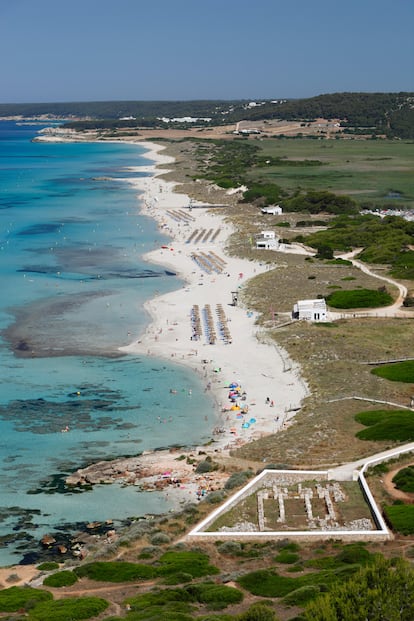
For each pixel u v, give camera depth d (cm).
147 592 7069
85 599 6906
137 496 9594
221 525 8562
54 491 9775
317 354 14375
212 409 12344
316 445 10675
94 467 10369
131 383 13325
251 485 9394
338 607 5453
